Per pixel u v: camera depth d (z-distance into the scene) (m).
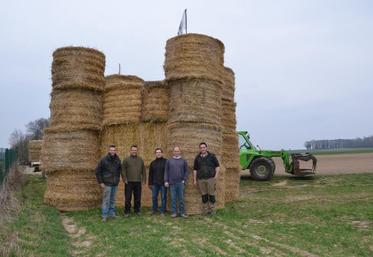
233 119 13.00
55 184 11.21
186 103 10.63
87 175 11.32
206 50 10.75
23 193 13.79
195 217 10.04
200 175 10.29
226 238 7.66
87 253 6.82
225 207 11.56
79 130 11.23
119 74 11.58
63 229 8.71
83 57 11.30
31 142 26.83
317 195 13.94
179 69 10.68
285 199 13.23
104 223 9.29
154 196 10.56
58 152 11.13
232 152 12.86
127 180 10.40
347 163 35.09
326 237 7.80
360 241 7.54
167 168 10.27
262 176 19.97
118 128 11.45
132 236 7.85
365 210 10.44
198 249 6.80
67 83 11.18
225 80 12.71
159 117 11.26
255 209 11.15
